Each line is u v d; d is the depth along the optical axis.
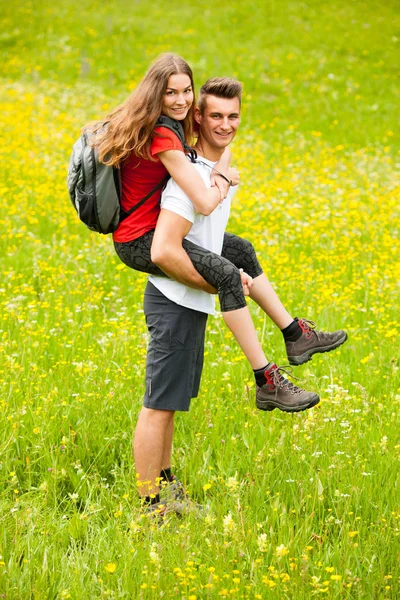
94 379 8.48
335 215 18.25
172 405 6.59
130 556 5.64
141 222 6.41
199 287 6.38
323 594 5.37
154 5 43.38
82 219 6.44
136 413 8.00
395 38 39.28
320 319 11.15
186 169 6.14
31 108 28.61
